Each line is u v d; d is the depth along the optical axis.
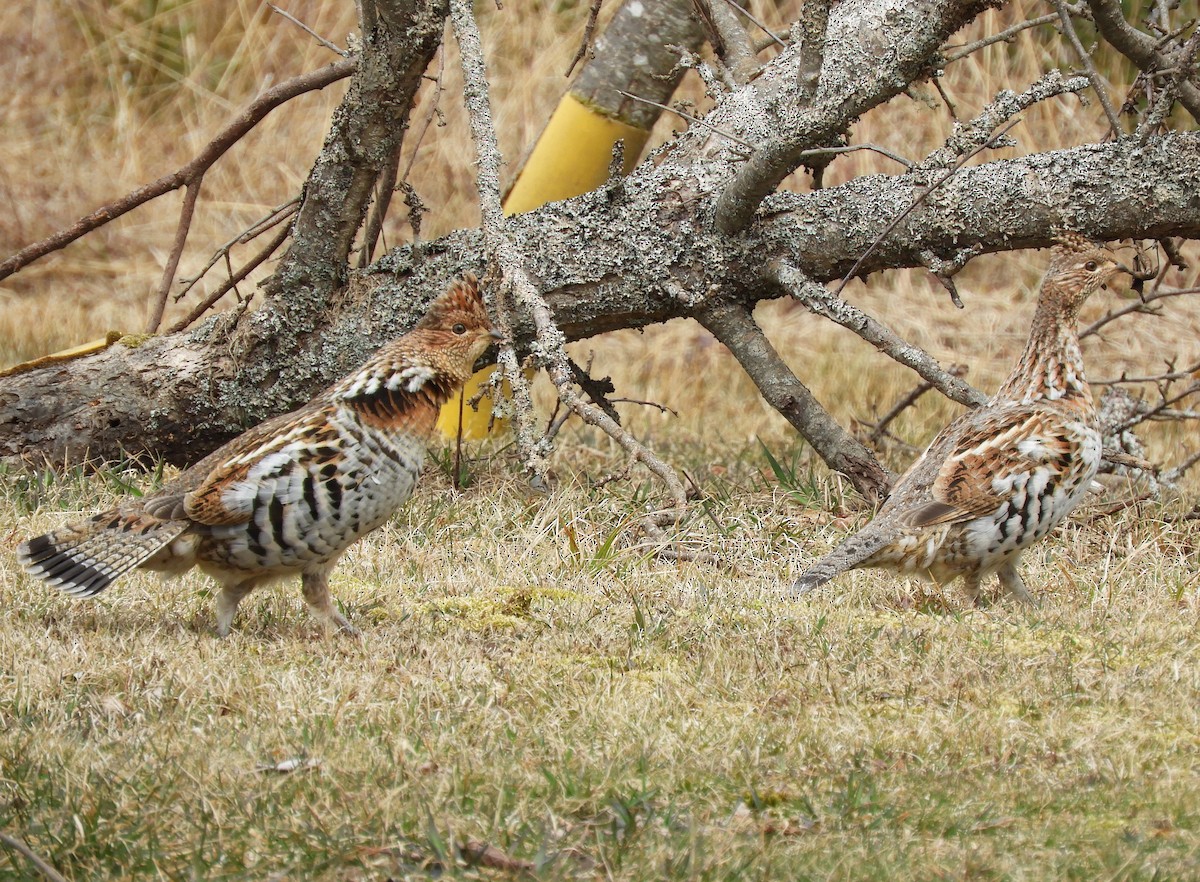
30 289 21.95
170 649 8.30
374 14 11.96
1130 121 21.31
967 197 12.23
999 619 9.34
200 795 6.44
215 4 26.00
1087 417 9.97
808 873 5.95
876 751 7.12
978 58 22.80
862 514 12.37
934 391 18.53
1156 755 7.12
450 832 6.18
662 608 9.52
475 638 8.84
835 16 13.22
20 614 8.98
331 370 12.77
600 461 14.55
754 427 16.77
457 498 12.35
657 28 14.95
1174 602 9.90
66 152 24.75
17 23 25.98
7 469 12.32
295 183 23.88
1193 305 21.27
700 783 6.79
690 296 12.37
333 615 8.96
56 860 5.95
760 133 12.83
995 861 6.08
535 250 12.62
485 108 11.70
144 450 12.91
